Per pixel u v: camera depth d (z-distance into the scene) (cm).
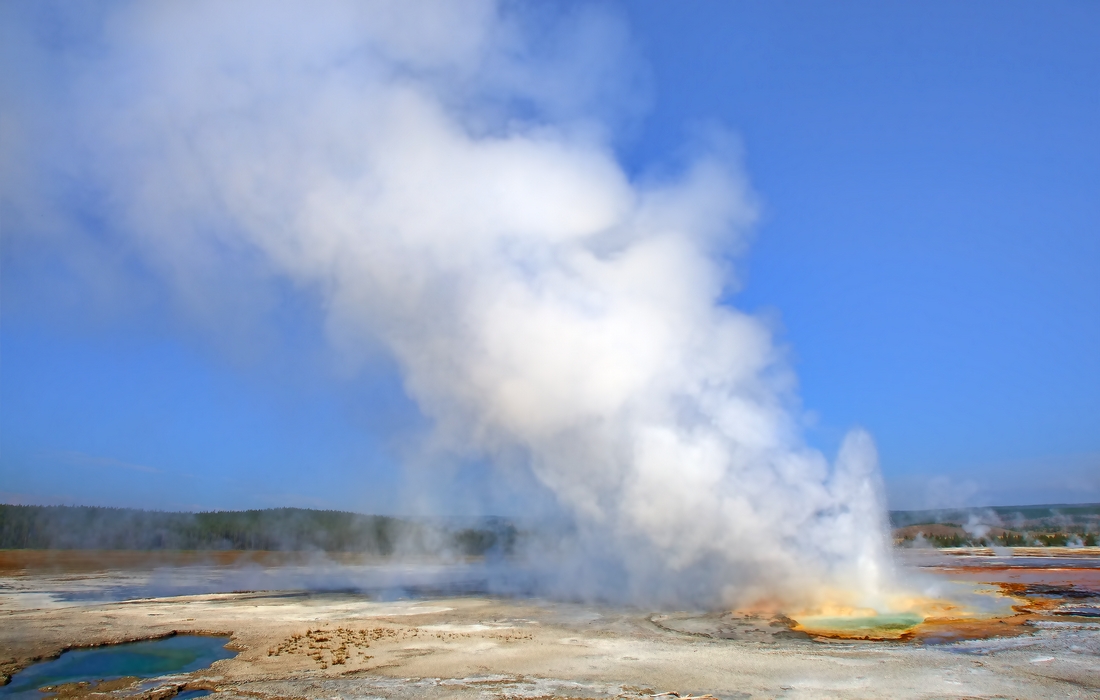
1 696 1920
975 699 1705
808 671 1997
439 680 1941
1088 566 5322
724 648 2328
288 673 2044
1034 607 3136
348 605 3462
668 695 1770
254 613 3206
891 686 1827
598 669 2045
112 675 2131
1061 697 1717
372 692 1828
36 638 2608
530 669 2052
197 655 2375
